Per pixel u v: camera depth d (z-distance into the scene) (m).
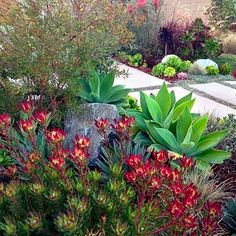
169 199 2.07
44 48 3.76
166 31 10.13
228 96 7.16
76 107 3.90
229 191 3.45
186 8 12.98
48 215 2.09
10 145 2.54
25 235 1.90
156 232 1.91
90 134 3.58
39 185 2.05
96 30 4.19
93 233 1.89
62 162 2.04
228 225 2.84
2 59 3.85
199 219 2.27
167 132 3.57
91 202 2.05
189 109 3.98
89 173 2.23
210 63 9.13
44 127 2.32
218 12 12.38
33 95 4.11
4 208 2.09
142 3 10.03
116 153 2.97
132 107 5.15
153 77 8.51
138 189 2.15
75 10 4.29
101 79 4.63
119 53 5.83
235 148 4.14
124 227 1.82
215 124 4.40
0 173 2.90
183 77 8.46
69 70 3.87
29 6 4.01
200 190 2.99
